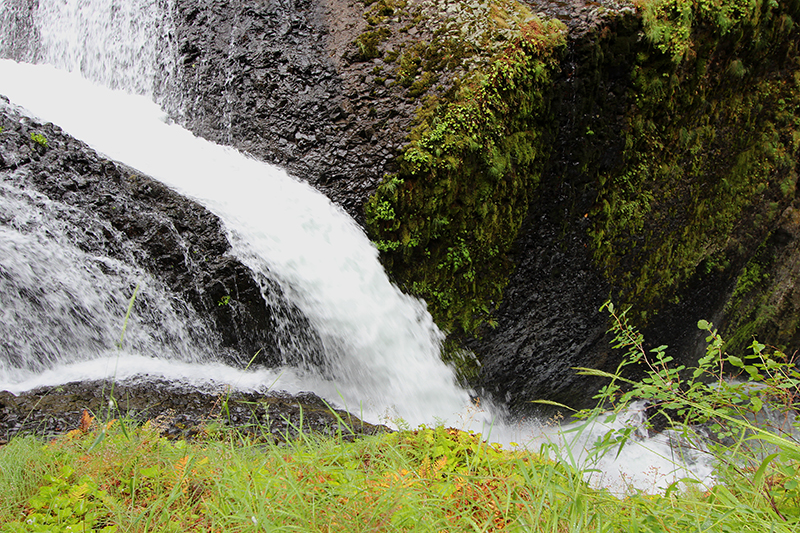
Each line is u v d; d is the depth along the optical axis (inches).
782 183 358.3
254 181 257.4
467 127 236.4
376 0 296.7
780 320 437.7
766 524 77.3
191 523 86.6
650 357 333.1
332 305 231.6
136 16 337.7
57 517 88.9
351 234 242.1
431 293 251.8
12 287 203.2
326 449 116.2
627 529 81.9
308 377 242.2
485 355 269.9
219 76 301.1
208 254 220.2
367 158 248.7
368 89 266.7
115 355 223.0
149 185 225.5
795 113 339.6
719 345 98.7
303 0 309.4
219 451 115.3
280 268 224.4
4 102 233.3
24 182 211.3
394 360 241.4
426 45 266.5
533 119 248.4
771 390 94.6
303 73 282.2
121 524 85.5
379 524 80.7
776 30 298.5
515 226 259.3
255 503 85.5
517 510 88.6
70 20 376.5
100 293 218.2
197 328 225.9
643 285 307.7
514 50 240.1
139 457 103.7
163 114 321.7
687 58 267.3
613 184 278.4
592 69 248.1
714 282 358.3
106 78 358.3
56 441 119.4
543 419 300.2
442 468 106.2
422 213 239.0
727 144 316.8
